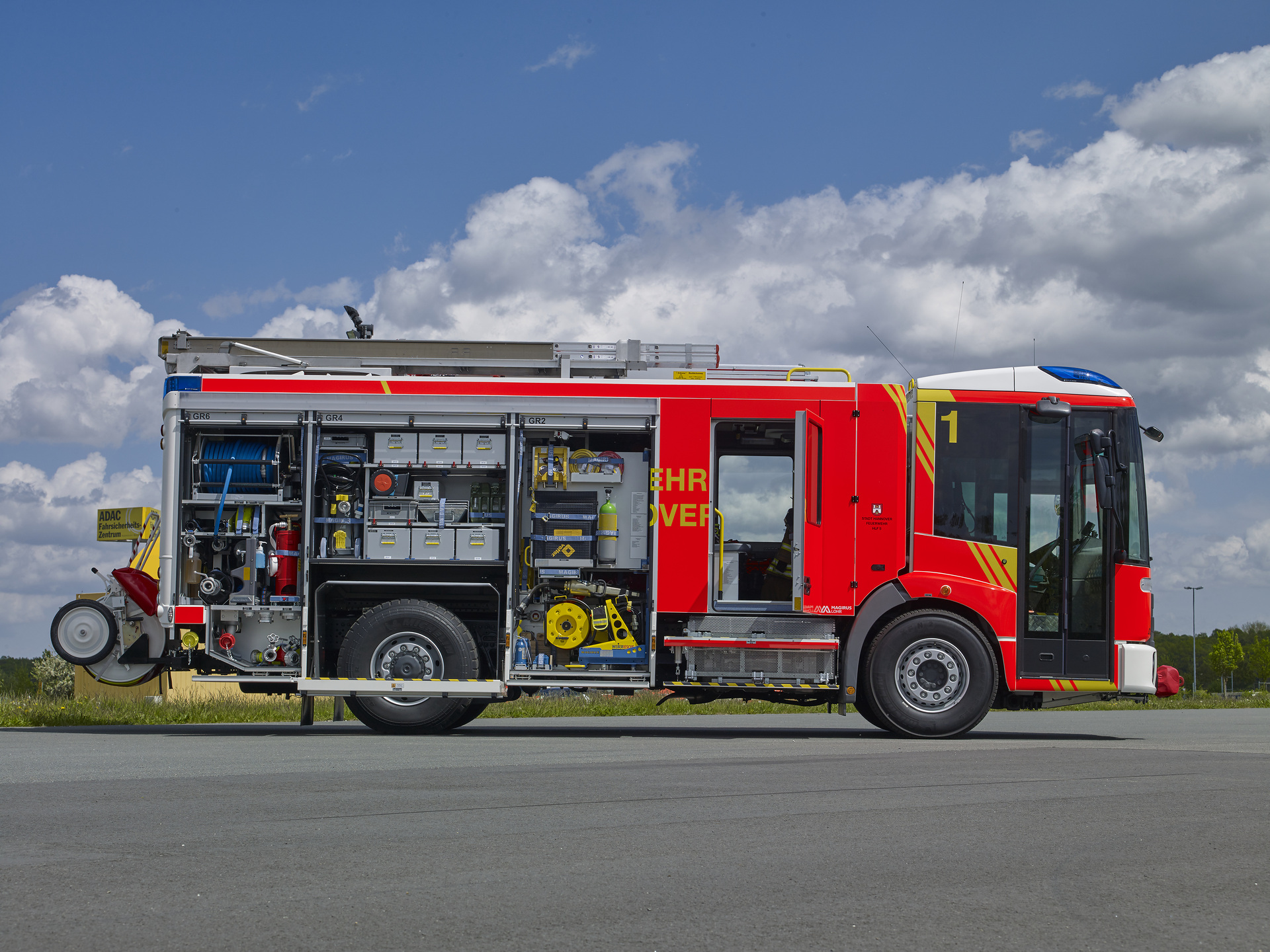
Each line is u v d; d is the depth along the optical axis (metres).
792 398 10.70
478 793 6.31
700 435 10.72
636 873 4.32
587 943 3.42
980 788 6.58
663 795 6.25
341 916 3.70
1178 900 3.98
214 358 11.46
